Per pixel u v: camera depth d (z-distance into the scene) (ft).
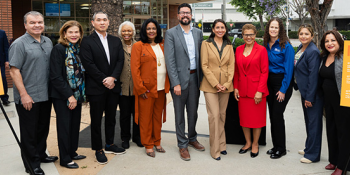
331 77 10.12
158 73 11.92
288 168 10.93
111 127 12.38
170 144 13.71
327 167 10.75
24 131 10.14
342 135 9.93
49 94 10.58
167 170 10.84
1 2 24.11
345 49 9.16
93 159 11.85
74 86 10.64
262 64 11.55
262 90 11.44
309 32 11.09
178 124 12.05
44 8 40.60
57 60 10.17
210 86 11.75
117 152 12.39
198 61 11.93
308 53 10.93
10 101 21.53
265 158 11.93
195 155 12.32
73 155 11.70
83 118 17.63
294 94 24.61
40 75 10.14
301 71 11.29
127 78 12.90
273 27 11.43
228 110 13.47
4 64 19.98
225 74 11.68
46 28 40.98
